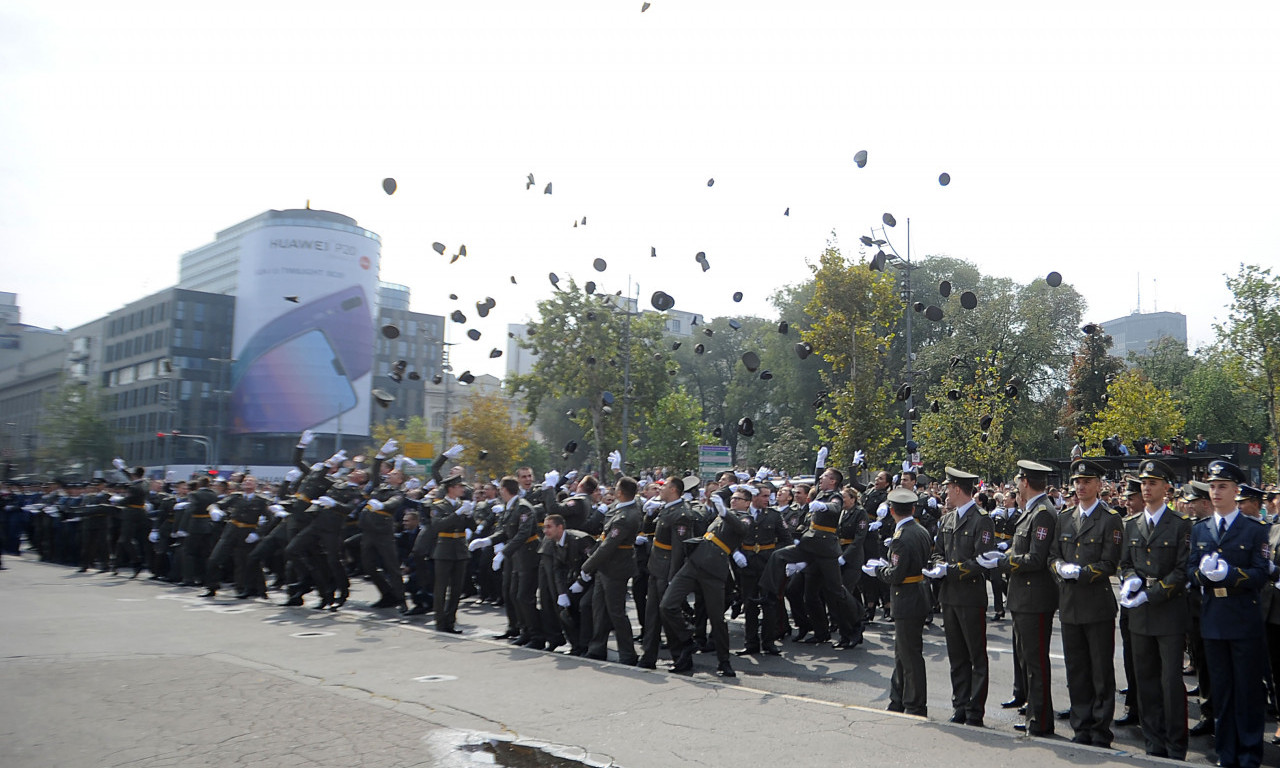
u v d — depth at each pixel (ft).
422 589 43.39
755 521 34.76
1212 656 20.11
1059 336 152.66
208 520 52.65
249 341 266.16
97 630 35.19
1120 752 19.31
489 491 49.47
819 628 36.32
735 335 228.22
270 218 268.00
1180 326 493.36
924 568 23.71
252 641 32.89
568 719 22.04
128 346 286.66
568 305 135.13
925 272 165.27
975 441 96.22
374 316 284.61
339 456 44.73
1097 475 21.11
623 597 30.55
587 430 146.82
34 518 76.07
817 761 18.63
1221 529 20.17
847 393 88.48
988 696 27.27
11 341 365.61
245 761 18.51
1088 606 20.83
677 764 18.47
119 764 18.28
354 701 23.57
